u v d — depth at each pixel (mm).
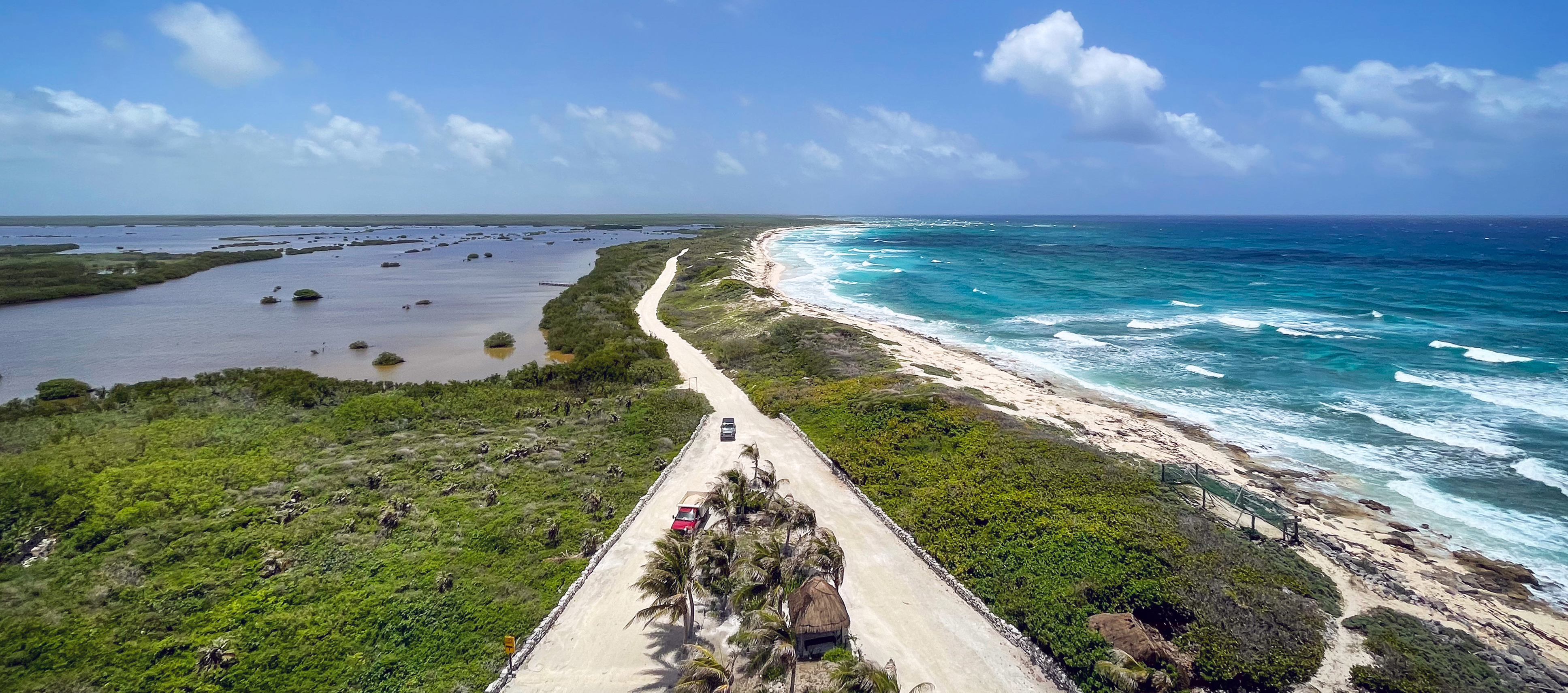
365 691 22609
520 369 65000
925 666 23375
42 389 57656
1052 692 22281
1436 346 66062
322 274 147250
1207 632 23641
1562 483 38000
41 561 29578
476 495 36438
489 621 25797
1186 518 31828
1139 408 52031
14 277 119062
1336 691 21406
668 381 58688
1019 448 39781
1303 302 93688
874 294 112438
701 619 25875
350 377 66438
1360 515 34844
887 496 35562
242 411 49906
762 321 81812
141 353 75562
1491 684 21719
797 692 21766
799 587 25656
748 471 39031
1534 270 126938
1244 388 55938
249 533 32000
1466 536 33000
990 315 91062
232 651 23859
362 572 29062
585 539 31266
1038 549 29172
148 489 35875
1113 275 131125
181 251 196125
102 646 24188
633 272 130625
